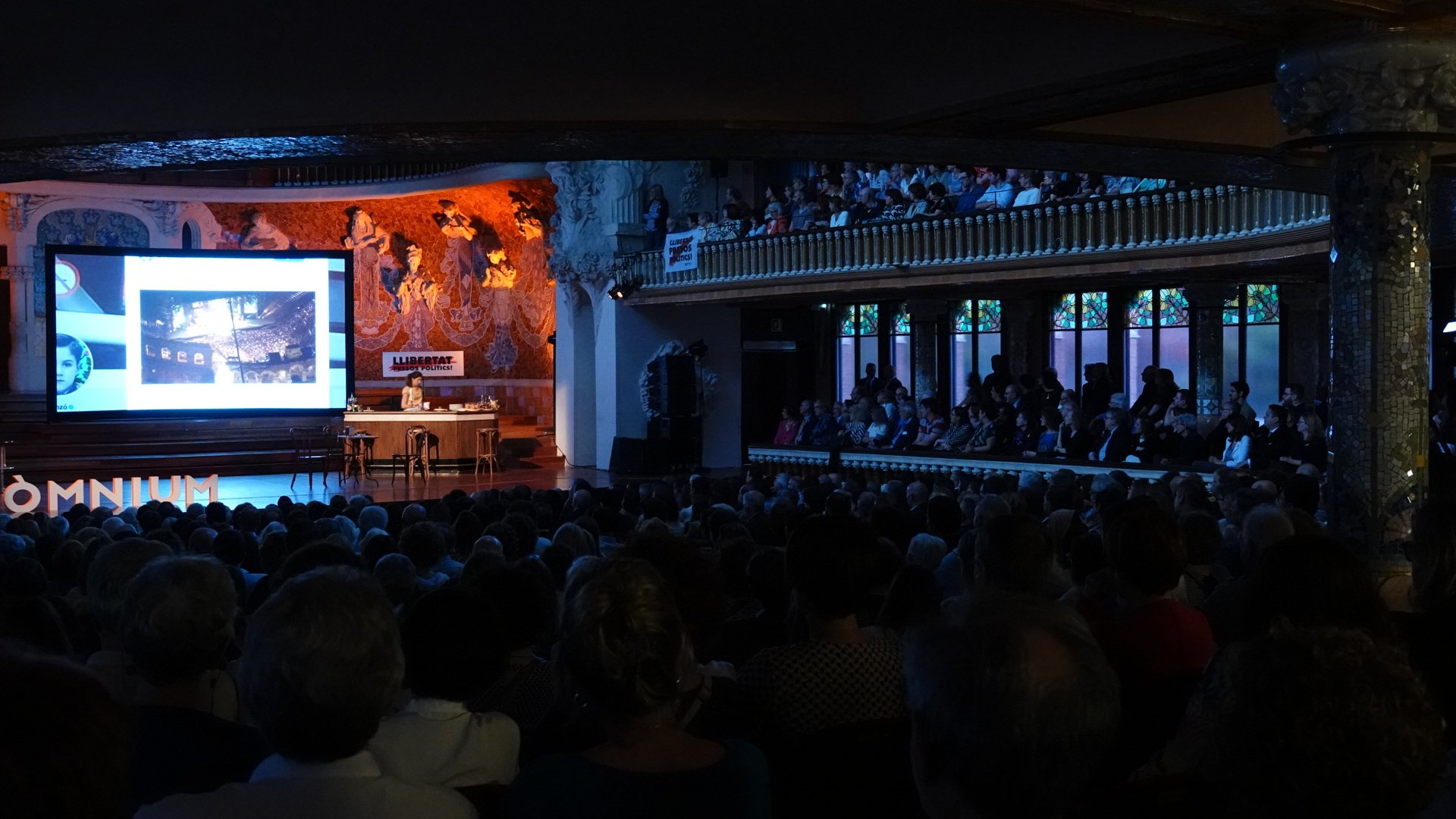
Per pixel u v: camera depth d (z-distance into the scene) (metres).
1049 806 1.65
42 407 25.89
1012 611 1.72
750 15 7.05
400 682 2.27
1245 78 7.05
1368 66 5.92
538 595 3.84
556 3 6.99
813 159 9.36
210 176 29.94
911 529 8.23
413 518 8.70
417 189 28.72
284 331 22.94
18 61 7.47
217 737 2.75
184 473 23.59
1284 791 1.58
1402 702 1.59
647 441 23.92
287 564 4.71
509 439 26.97
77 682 1.20
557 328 26.61
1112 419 15.04
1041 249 16.30
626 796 2.19
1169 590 3.76
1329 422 6.40
